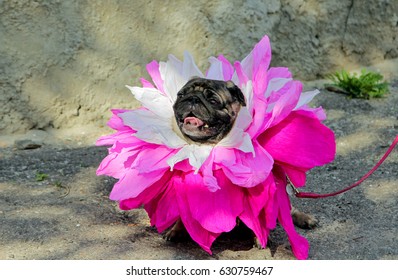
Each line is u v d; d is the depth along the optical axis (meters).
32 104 6.10
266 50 4.43
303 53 7.14
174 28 6.47
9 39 5.97
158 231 4.26
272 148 4.18
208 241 4.06
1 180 5.32
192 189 4.05
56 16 6.07
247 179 3.96
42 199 5.00
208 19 6.58
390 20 7.40
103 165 4.39
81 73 6.20
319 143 4.17
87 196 5.09
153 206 4.34
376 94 6.93
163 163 4.15
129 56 6.34
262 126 4.15
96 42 6.21
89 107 6.28
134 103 6.42
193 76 4.34
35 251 4.24
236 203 4.05
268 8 6.80
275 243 4.45
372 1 7.28
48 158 5.76
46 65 6.08
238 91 4.22
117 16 6.25
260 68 4.33
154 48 6.43
